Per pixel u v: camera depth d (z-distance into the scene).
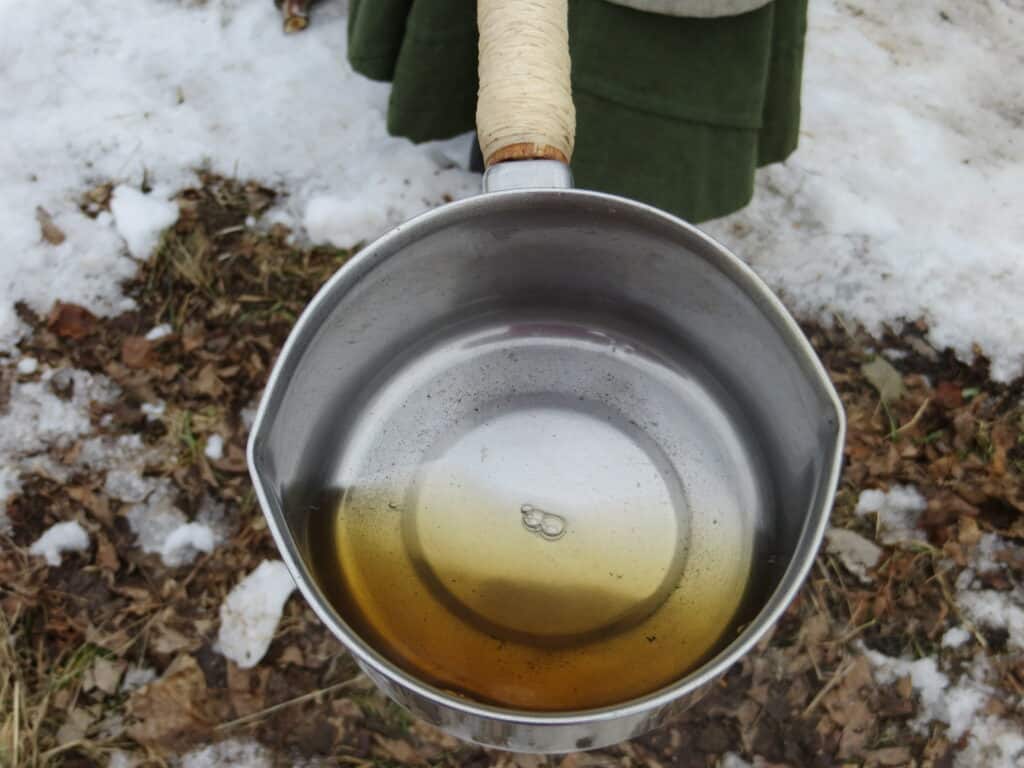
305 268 0.82
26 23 0.88
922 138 0.89
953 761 0.73
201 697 0.72
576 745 0.40
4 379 0.78
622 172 0.65
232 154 0.85
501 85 0.44
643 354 0.53
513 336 0.53
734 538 0.49
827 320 0.83
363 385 0.51
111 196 0.83
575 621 0.47
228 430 0.78
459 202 0.43
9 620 0.73
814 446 0.43
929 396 0.81
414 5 0.63
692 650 0.46
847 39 0.93
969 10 0.96
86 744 0.71
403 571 0.48
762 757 0.73
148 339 0.80
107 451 0.77
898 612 0.76
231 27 0.89
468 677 0.46
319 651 0.74
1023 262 0.85
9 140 0.84
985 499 0.78
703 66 0.59
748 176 0.66
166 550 0.75
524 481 0.50
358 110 0.87
